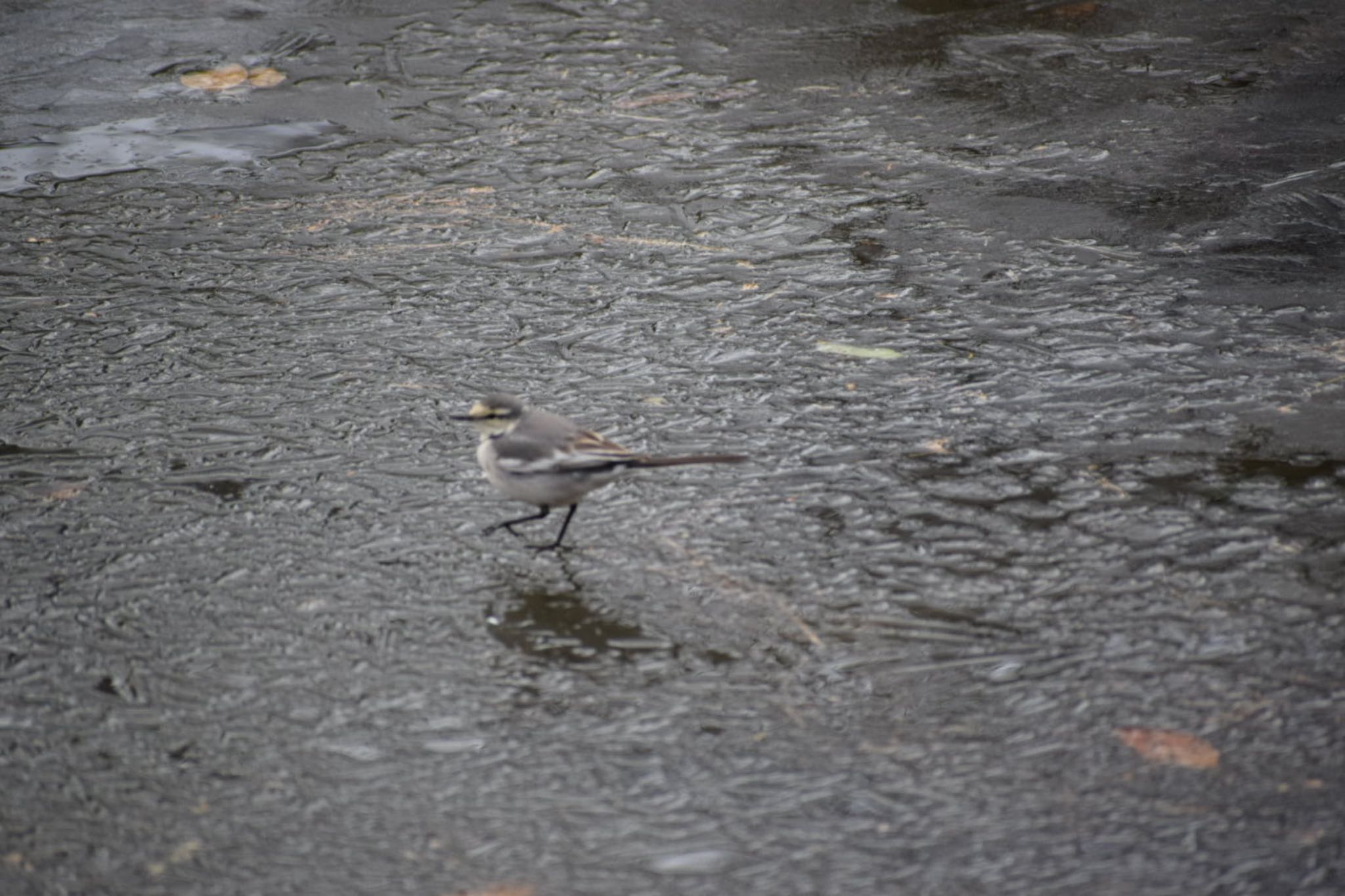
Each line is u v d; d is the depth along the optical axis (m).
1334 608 9.21
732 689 8.75
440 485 11.16
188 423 12.02
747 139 17.80
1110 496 10.63
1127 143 17.30
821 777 7.93
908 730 8.30
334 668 8.99
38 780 7.98
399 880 7.22
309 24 21.72
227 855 7.42
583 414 12.08
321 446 11.69
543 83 19.58
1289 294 13.65
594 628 9.41
